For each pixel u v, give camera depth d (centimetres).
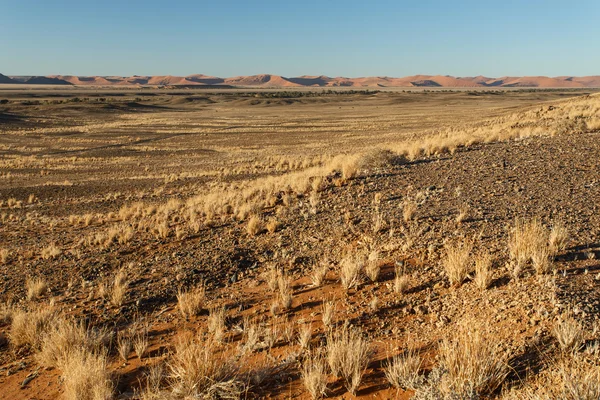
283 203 1256
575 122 2008
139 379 463
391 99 14150
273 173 2662
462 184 1124
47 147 4575
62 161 3762
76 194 2391
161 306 685
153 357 510
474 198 961
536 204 848
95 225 1556
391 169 1470
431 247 687
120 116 8688
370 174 1423
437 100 13325
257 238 963
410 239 751
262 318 572
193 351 432
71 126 6762
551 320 410
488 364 354
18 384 492
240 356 471
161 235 1100
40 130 6066
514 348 386
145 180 2755
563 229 603
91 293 754
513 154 1443
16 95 15938
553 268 517
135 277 820
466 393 327
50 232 1489
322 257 779
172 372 439
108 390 423
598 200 830
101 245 1107
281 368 438
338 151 3447
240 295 673
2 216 1852
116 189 2480
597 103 3003
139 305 692
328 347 439
